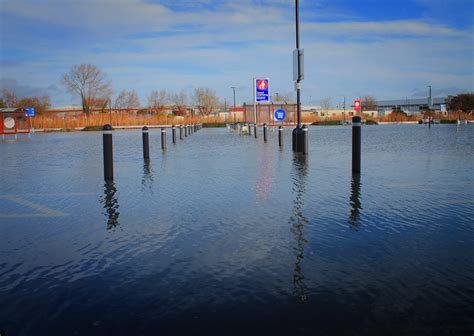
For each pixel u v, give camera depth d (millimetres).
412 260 4355
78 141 29219
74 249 4945
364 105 104750
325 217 6168
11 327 3154
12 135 40781
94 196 8250
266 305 3404
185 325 3123
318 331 3008
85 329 3104
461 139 23344
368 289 3670
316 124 56844
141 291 3727
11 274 4195
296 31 17797
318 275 3996
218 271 4152
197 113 98125
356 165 10625
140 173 11352
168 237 5344
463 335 2938
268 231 5496
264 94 30891
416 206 6801
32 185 9867
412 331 2988
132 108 91375
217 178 10156
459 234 5250
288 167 11961
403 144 20078
